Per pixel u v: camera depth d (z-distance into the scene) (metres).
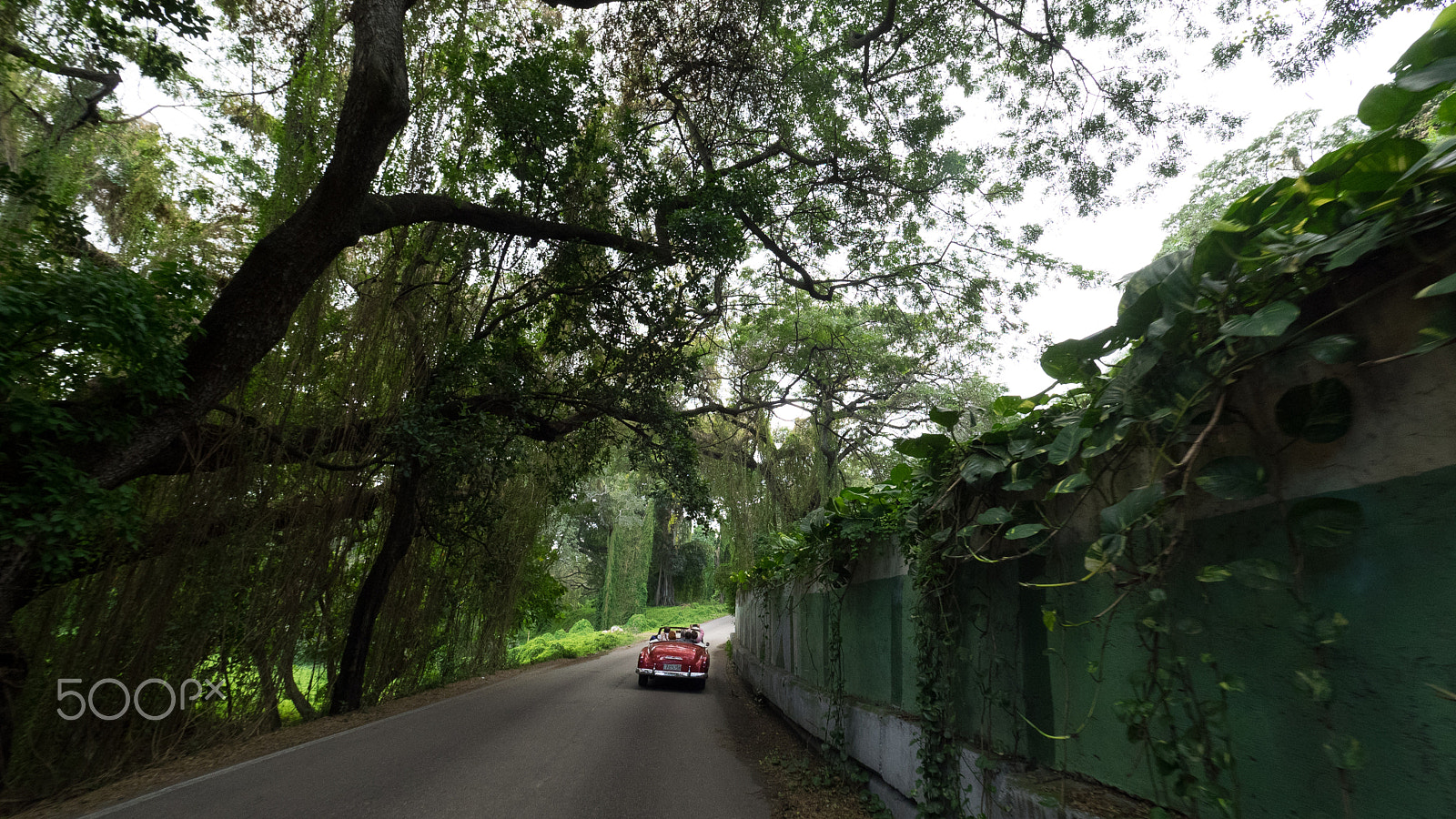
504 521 16.77
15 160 8.22
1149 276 2.99
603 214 12.34
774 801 6.63
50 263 6.29
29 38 8.27
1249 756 2.61
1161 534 2.83
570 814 5.82
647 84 13.40
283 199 9.76
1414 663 2.04
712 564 64.62
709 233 10.95
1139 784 3.20
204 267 9.12
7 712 6.55
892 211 14.01
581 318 12.57
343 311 11.02
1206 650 2.83
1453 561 1.96
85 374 6.58
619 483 45.38
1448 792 1.93
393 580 14.10
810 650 10.02
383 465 11.45
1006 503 4.38
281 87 10.80
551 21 12.77
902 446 4.86
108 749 7.61
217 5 10.53
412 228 11.61
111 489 6.81
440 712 11.57
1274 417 2.56
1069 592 3.87
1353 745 2.19
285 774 6.91
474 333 12.75
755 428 20.50
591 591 52.84
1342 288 2.34
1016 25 11.82
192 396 7.21
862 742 6.88
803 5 12.23
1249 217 2.62
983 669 4.66
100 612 8.03
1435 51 2.28
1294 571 2.42
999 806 4.04
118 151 10.02
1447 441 2.01
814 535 8.37
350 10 10.05
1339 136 11.23
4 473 6.02
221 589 8.80
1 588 6.09
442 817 5.56
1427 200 2.04
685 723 11.20
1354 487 2.27
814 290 14.46
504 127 10.73
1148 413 2.90
